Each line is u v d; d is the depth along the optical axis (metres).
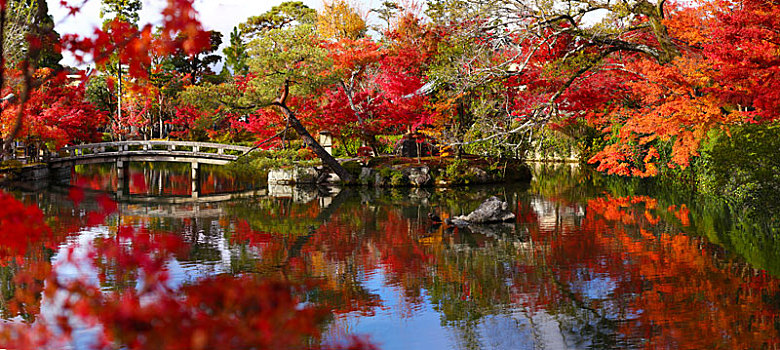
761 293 8.12
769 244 11.00
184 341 2.57
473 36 14.91
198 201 20.50
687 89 13.09
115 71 30.83
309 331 2.78
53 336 5.02
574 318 7.43
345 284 9.21
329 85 23.73
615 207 16.58
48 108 24.17
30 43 3.30
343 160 26.27
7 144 3.14
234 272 9.94
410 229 14.13
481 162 25.45
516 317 7.56
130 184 26.62
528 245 11.88
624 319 7.32
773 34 10.09
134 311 2.79
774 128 12.80
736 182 15.42
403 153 27.42
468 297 8.45
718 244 11.17
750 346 6.33
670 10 13.52
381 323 7.38
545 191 21.19
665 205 16.41
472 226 14.38
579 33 13.95
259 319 2.64
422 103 24.22
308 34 23.06
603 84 16.08
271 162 23.17
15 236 4.19
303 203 19.34
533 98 18.81
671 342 6.52
